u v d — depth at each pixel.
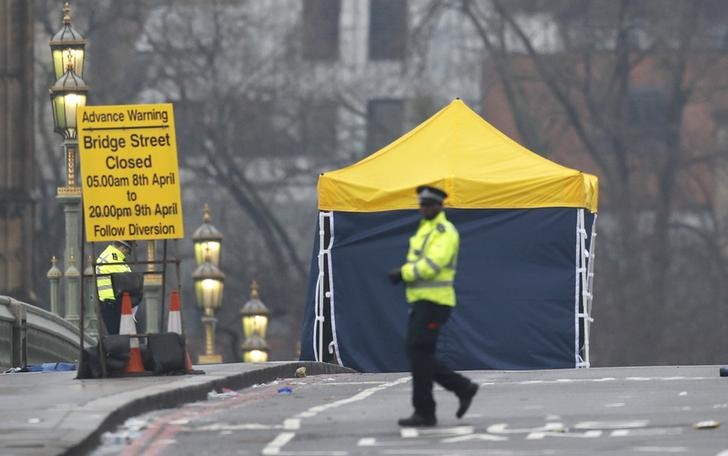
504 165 85.75
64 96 84.19
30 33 145.50
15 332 83.00
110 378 61.09
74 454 42.59
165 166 61.22
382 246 84.94
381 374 74.81
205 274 118.69
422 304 48.75
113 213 61.16
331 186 85.50
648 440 45.03
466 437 46.28
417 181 84.75
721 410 51.25
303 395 59.91
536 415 51.03
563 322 84.50
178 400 55.50
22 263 143.62
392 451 43.66
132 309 66.62
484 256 84.44
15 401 52.22
